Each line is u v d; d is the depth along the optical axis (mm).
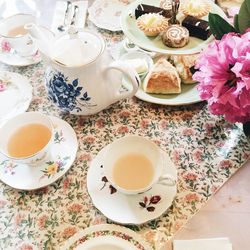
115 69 787
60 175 757
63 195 740
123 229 663
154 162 708
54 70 785
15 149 747
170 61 953
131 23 928
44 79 920
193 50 845
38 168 771
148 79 880
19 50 1004
